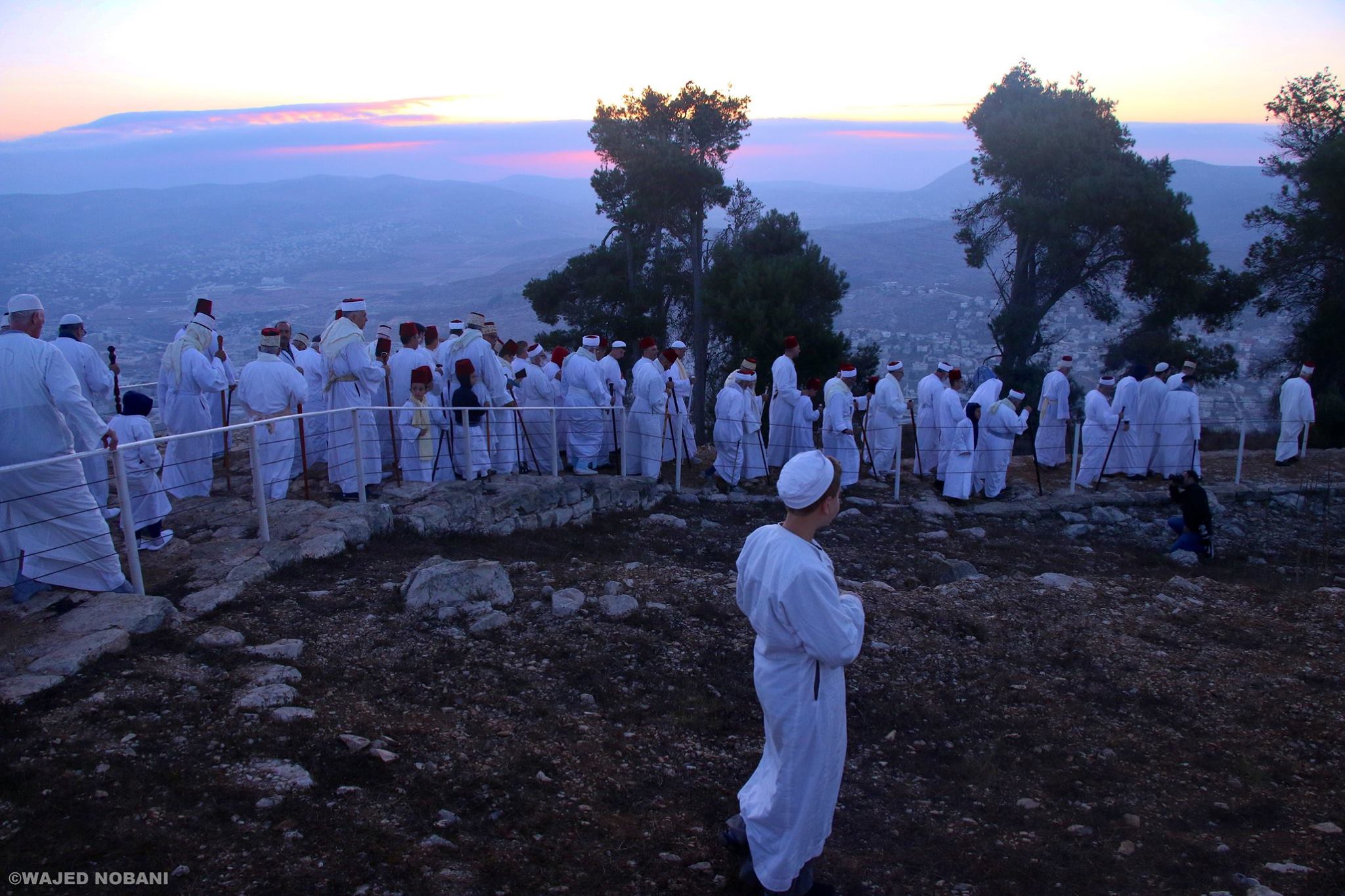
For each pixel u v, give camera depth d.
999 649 7.16
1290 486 14.55
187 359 8.91
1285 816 4.84
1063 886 4.06
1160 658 7.12
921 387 14.97
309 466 11.27
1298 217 25.88
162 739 4.24
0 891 3.07
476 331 11.14
